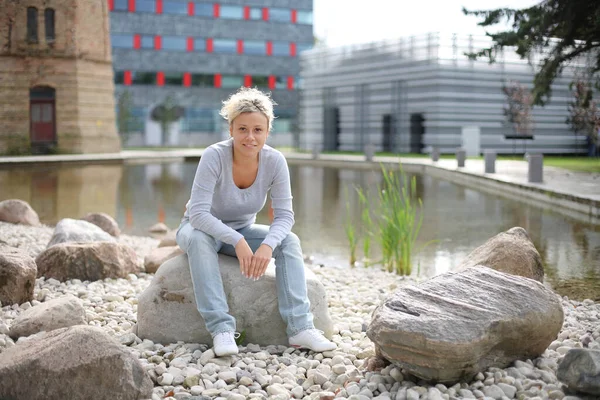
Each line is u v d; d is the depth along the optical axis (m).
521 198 13.66
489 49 20.11
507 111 33.44
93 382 2.67
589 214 10.98
